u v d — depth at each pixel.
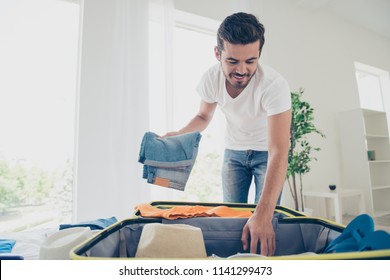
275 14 2.40
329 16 2.83
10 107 1.53
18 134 1.53
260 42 0.81
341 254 0.36
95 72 1.56
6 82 1.53
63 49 1.67
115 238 0.56
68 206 1.60
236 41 0.78
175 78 1.88
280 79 0.89
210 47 2.07
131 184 1.55
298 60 2.49
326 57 2.72
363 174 2.42
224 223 0.65
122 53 1.60
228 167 1.17
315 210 2.33
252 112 0.99
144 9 1.69
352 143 2.52
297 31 2.53
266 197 0.66
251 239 0.59
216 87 1.04
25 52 1.59
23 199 1.53
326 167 2.50
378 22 3.04
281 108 0.82
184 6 1.93
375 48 3.24
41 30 1.64
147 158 0.81
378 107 3.37
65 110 1.63
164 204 0.84
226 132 1.20
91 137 1.51
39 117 1.58
